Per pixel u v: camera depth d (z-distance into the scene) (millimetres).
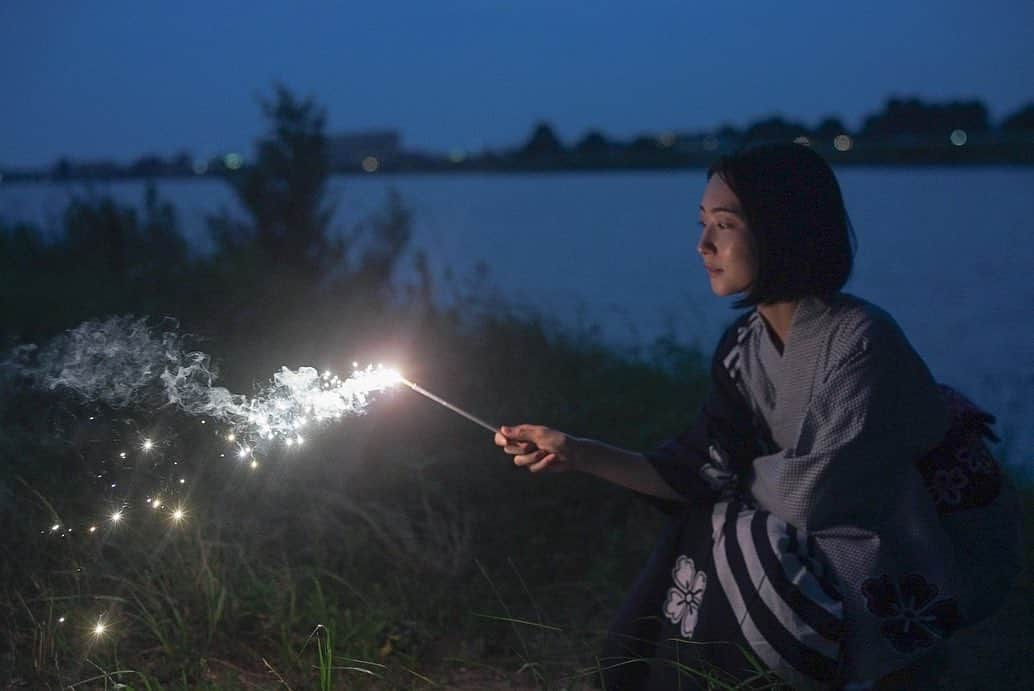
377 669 3438
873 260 16453
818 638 2701
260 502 4195
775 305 2922
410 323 6789
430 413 5449
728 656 2803
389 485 4680
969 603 2822
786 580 2732
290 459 4383
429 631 3734
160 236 9469
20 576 3656
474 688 3404
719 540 2889
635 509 4914
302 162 8523
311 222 8453
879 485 2756
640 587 3055
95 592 3605
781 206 2811
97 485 3984
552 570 4348
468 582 4156
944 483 2836
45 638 3344
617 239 20953
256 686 3283
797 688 2742
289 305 6734
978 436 2895
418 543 4309
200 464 4008
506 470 4973
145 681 3084
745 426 3016
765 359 2959
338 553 4121
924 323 11125
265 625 3543
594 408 5695
